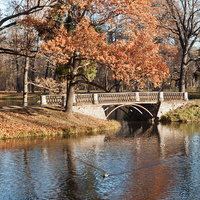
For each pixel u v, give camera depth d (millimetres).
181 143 24344
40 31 26141
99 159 19141
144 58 21953
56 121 29516
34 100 51562
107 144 23703
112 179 15414
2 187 14094
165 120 38094
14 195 13195
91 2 24250
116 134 28516
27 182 14797
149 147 22781
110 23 25047
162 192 13695
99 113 34375
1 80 64938
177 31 49719
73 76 28406
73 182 14898
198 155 20359
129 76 22141
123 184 14711
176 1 48406
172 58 57562
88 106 33562
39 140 24609
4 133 24844
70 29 26812
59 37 23344
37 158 19094
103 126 31344
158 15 47094
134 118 40812
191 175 16125
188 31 50656
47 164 17844
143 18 25297
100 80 72812
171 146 23188
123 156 19984
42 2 28359
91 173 16328
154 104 38969
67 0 24016
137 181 15156
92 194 13406
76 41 22719
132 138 26453
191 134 28594
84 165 17797
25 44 29375
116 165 17875
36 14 29516
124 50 22219
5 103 45562
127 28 25641
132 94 36562
